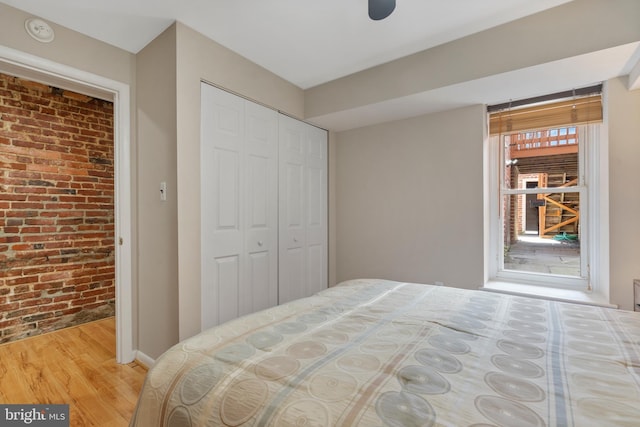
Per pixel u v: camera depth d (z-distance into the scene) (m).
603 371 0.77
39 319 2.56
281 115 2.58
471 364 0.81
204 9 1.70
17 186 2.46
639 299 1.80
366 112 2.59
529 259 2.51
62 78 1.82
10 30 1.60
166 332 1.88
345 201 3.16
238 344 0.94
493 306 1.32
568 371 0.77
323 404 0.64
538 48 1.76
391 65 2.30
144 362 2.04
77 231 2.79
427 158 2.63
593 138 2.22
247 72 2.24
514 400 0.65
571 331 1.04
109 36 1.91
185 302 1.83
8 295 2.41
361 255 3.05
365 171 3.01
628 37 1.54
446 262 2.54
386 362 0.82
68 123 2.74
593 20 1.62
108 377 1.88
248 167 2.28
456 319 1.15
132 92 2.09
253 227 2.32
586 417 0.59
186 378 0.81
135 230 2.10
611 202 1.96
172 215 1.83
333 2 1.65
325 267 3.11
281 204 2.59
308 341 0.96
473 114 2.42
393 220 2.83
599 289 2.19
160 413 0.79
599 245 2.19
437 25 1.86
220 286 2.06
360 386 0.70
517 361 0.83
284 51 2.15
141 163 2.06
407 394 0.67
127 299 2.07
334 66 2.37
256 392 0.71
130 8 1.67
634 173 1.89
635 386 0.70
